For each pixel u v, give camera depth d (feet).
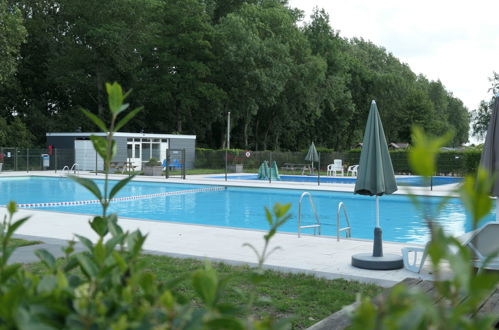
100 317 3.39
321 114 198.90
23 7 141.90
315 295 19.67
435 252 2.47
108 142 4.33
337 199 69.87
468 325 2.54
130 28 145.69
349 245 31.73
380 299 2.73
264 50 148.56
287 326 3.30
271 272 23.32
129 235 4.75
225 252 29.07
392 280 22.17
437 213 2.47
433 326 2.57
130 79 153.69
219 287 3.79
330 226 49.44
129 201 68.28
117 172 116.06
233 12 167.63
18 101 151.23
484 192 2.33
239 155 132.67
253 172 132.46
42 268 22.12
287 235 35.42
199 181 89.76
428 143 2.27
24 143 131.95
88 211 58.29
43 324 3.03
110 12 141.08
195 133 168.86
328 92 175.32
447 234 2.52
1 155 110.63
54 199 69.46
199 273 3.50
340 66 186.19
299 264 26.05
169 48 151.33
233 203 66.64
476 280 2.40
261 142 186.09
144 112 161.48
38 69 152.25
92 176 100.32
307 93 165.07
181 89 151.12
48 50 149.89
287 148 198.08
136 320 3.51
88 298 3.73
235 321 3.16
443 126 223.51
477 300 2.48
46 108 158.71
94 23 144.46
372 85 216.95
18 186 86.53
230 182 87.71
